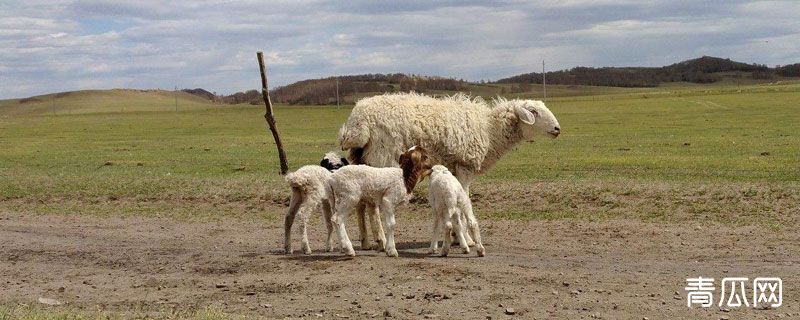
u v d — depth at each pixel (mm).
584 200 19219
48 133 67438
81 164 33625
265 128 69625
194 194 22156
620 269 12227
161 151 41281
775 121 55750
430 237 16031
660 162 27875
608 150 34875
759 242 14250
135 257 14289
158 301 11234
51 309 10828
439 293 10891
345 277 11938
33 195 23391
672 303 10250
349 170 13117
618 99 117750
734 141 37719
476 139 15359
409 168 13320
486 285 11250
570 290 10930
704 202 18203
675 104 93312
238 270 12906
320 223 17766
